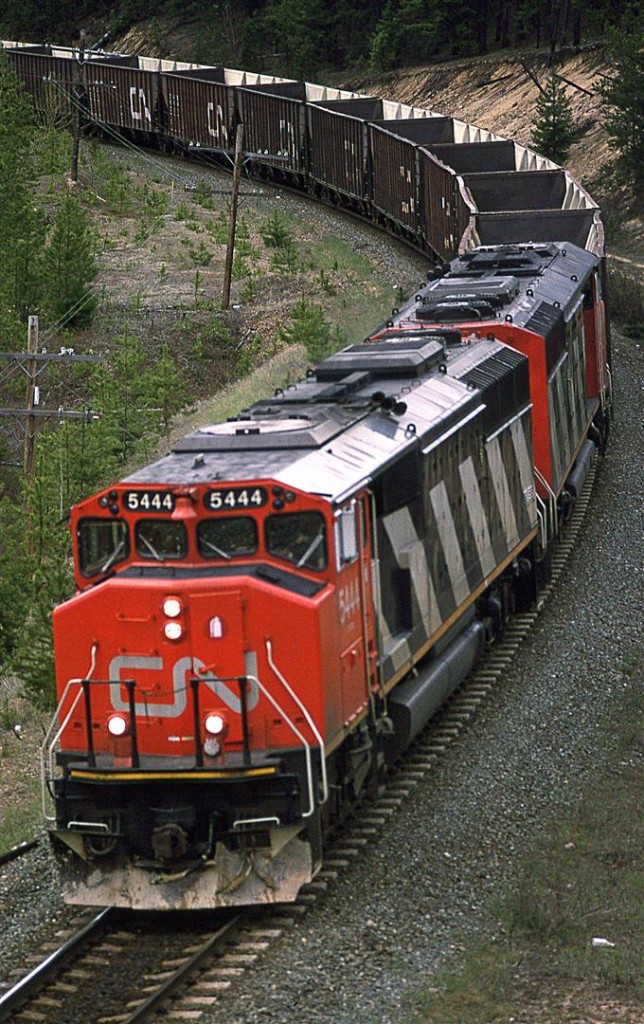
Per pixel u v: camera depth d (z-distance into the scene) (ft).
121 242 528.63
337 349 350.84
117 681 125.29
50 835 129.59
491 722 174.60
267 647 123.65
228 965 116.78
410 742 155.74
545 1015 107.96
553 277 255.29
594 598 219.20
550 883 132.05
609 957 117.29
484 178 393.09
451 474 167.53
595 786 156.35
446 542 164.66
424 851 139.54
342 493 130.82
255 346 411.34
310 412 148.25
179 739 125.59
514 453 199.31
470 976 114.32
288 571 127.24
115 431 315.78
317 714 124.26
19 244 433.48
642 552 238.68
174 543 127.75
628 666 192.24
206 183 601.21
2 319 398.01
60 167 613.93
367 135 481.05
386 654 143.84
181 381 386.73
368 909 127.24
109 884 128.77
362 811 148.25
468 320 215.31
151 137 654.12
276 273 471.62
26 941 125.39
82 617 127.03
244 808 124.98
